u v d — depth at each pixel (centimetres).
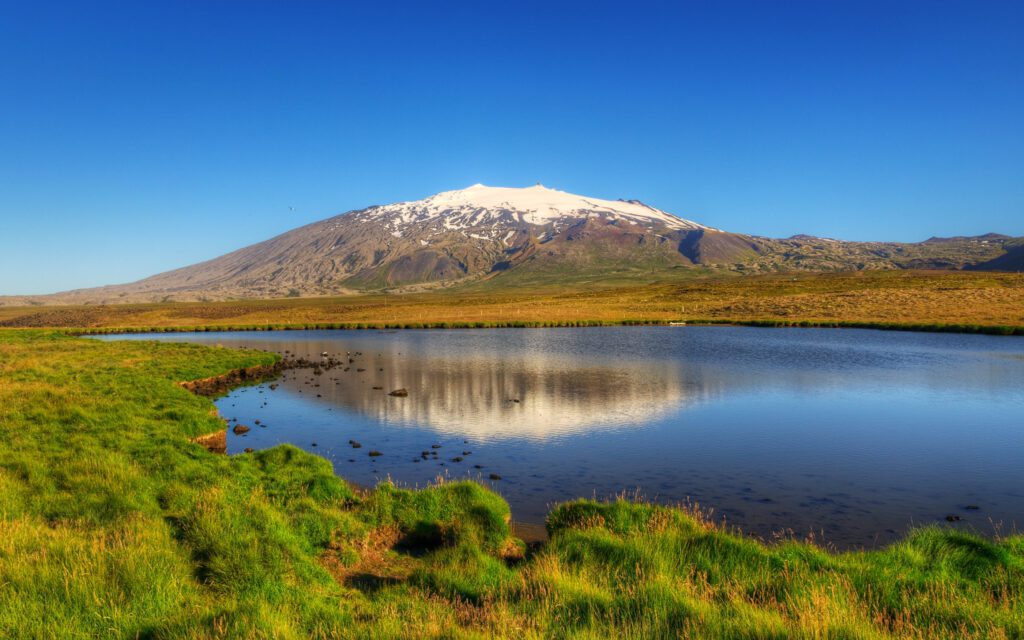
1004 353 5553
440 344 7438
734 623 740
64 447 1670
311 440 2534
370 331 10394
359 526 1314
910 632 759
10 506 1152
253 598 841
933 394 3544
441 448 2377
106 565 877
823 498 1752
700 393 3638
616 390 3762
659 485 1886
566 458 2209
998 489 1836
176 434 2009
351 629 754
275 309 18125
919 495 1778
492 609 820
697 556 1031
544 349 6525
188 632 721
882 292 12100
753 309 11731
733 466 2095
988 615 789
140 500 1275
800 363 5031
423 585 996
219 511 1180
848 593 869
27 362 3931
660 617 770
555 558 996
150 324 14212
